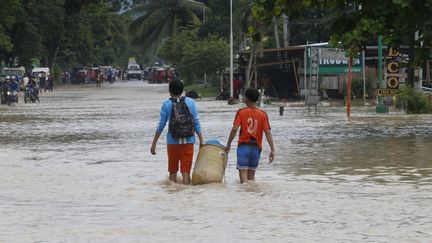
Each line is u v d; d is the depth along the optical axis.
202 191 23.25
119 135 43.19
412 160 30.69
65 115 63.59
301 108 72.44
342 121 53.06
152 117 59.47
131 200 21.83
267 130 25.09
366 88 87.12
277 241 16.33
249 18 105.06
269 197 22.08
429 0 39.38
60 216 19.39
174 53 134.88
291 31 116.06
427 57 42.81
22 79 119.25
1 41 115.81
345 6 43.88
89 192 23.31
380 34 41.66
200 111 67.88
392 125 49.12
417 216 19.05
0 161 31.30
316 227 17.77
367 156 32.16
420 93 62.22
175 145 24.89
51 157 32.69
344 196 22.17
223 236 16.86
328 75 88.50
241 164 24.83
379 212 19.61
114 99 96.75
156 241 16.42
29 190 23.78
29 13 144.25
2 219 19.02
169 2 146.75
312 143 37.72
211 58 118.81
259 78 98.12
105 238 16.73
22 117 61.56
